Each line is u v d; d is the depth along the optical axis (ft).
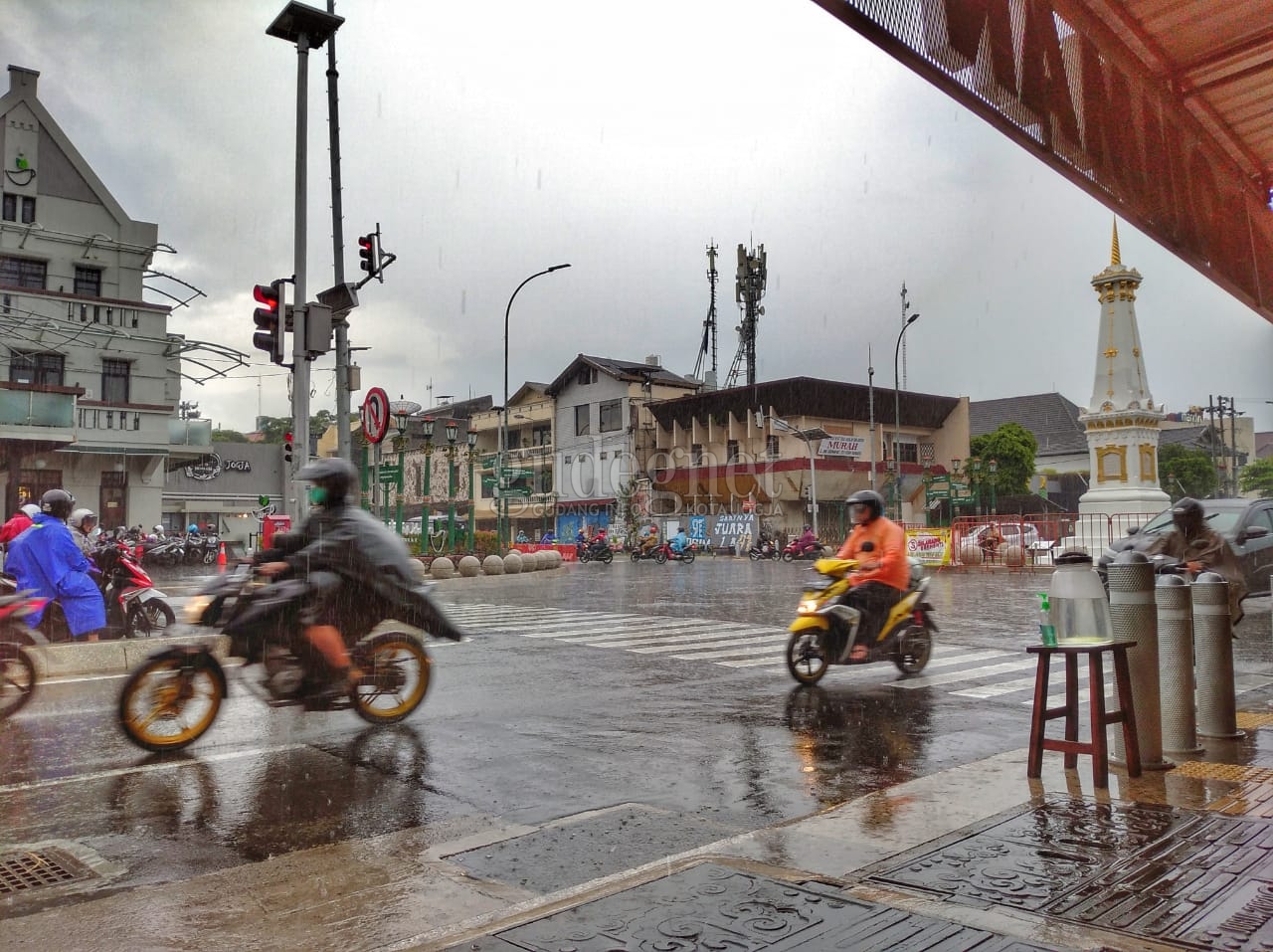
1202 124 14.96
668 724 22.34
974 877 11.13
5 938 10.44
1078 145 12.39
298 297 45.65
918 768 18.28
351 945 10.19
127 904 11.39
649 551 130.31
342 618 20.47
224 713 23.39
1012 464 177.99
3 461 92.58
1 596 23.45
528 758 19.02
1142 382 89.71
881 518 28.37
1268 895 10.38
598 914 10.05
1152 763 16.40
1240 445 243.60
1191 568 32.04
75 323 96.37
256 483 159.43
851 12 9.32
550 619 47.34
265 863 12.87
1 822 14.88
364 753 19.42
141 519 102.89
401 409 86.84
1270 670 29.68
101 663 29.60
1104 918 9.81
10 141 94.22
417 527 121.60
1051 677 29.01
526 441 191.62
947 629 42.11
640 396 167.22
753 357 174.50
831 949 9.06
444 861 12.88
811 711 23.89
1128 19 12.33
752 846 12.68
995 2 10.82
